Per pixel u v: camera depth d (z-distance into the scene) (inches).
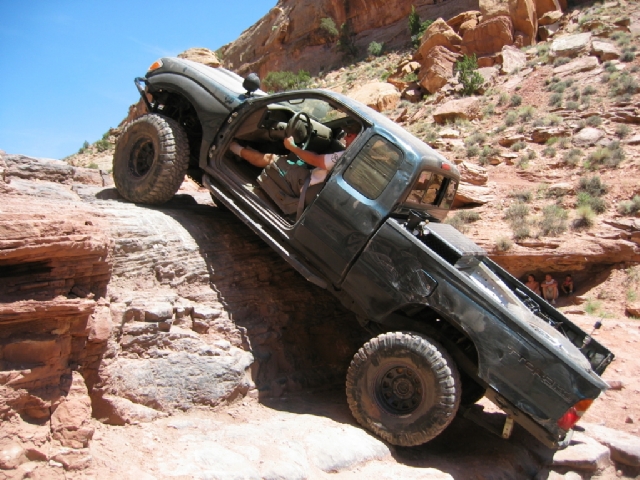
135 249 198.4
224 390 182.4
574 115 949.2
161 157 240.2
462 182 781.3
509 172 827.4
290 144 215.0
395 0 2046.0
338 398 216.1
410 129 1138.0
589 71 1120.8
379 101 1357.0
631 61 1101.1
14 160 254.1
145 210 233.8
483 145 938.7
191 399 175.5
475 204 745.0
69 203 211.6
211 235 232.1
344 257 193.6
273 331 220.1
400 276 182.9
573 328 208.2
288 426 174.1
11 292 137.4
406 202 197.3
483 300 170.9
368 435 179.2
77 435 136.5
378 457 169.9
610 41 1209.4
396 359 177.9
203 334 195.5
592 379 157.6
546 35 1403.8
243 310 216.5
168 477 133.0
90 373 157.5
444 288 175.9
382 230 186.9
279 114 243.0
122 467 135.5
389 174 191.5
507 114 1062.4
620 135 845.2
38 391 136.0
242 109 230.1
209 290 211.3
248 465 144.1
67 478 127.6
